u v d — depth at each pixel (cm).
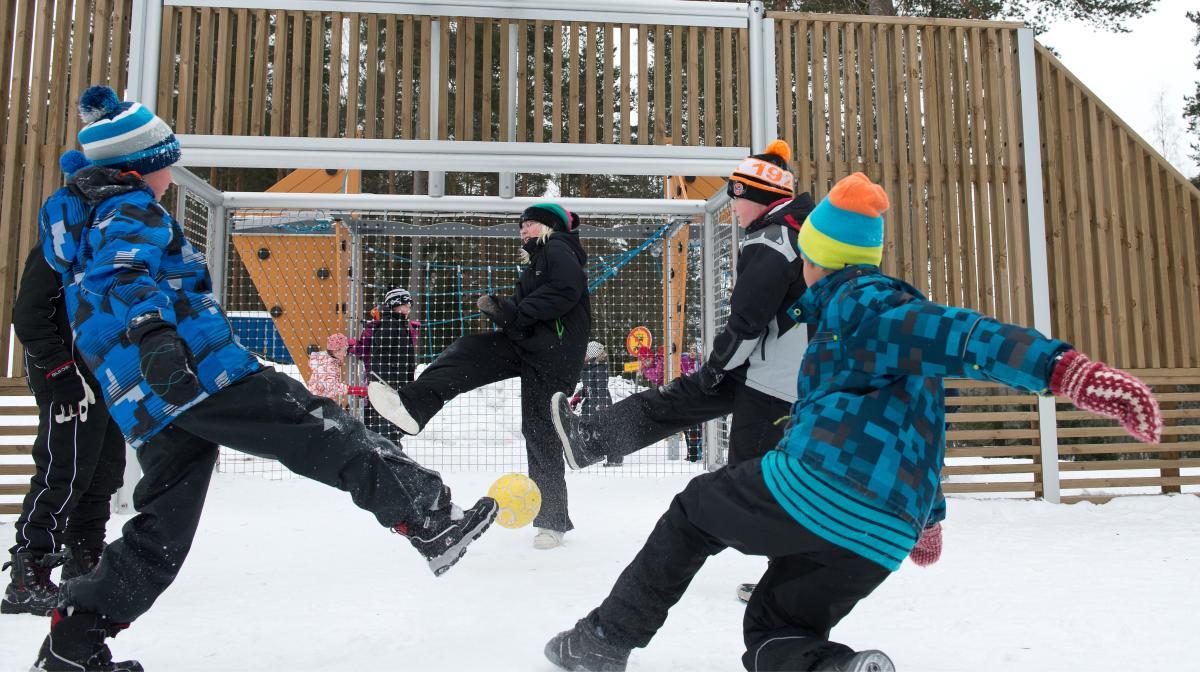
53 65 508
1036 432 577
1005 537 428
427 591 296
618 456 275
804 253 189
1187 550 390
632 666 211
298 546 384
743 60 561
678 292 740
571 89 547
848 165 587
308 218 695
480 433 773
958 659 223
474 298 855
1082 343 597
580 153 536
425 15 536
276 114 520
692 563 189
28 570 272
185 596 289
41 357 276
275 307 746
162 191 228
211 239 623
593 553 371
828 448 162
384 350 688
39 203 501
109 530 429
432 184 655
